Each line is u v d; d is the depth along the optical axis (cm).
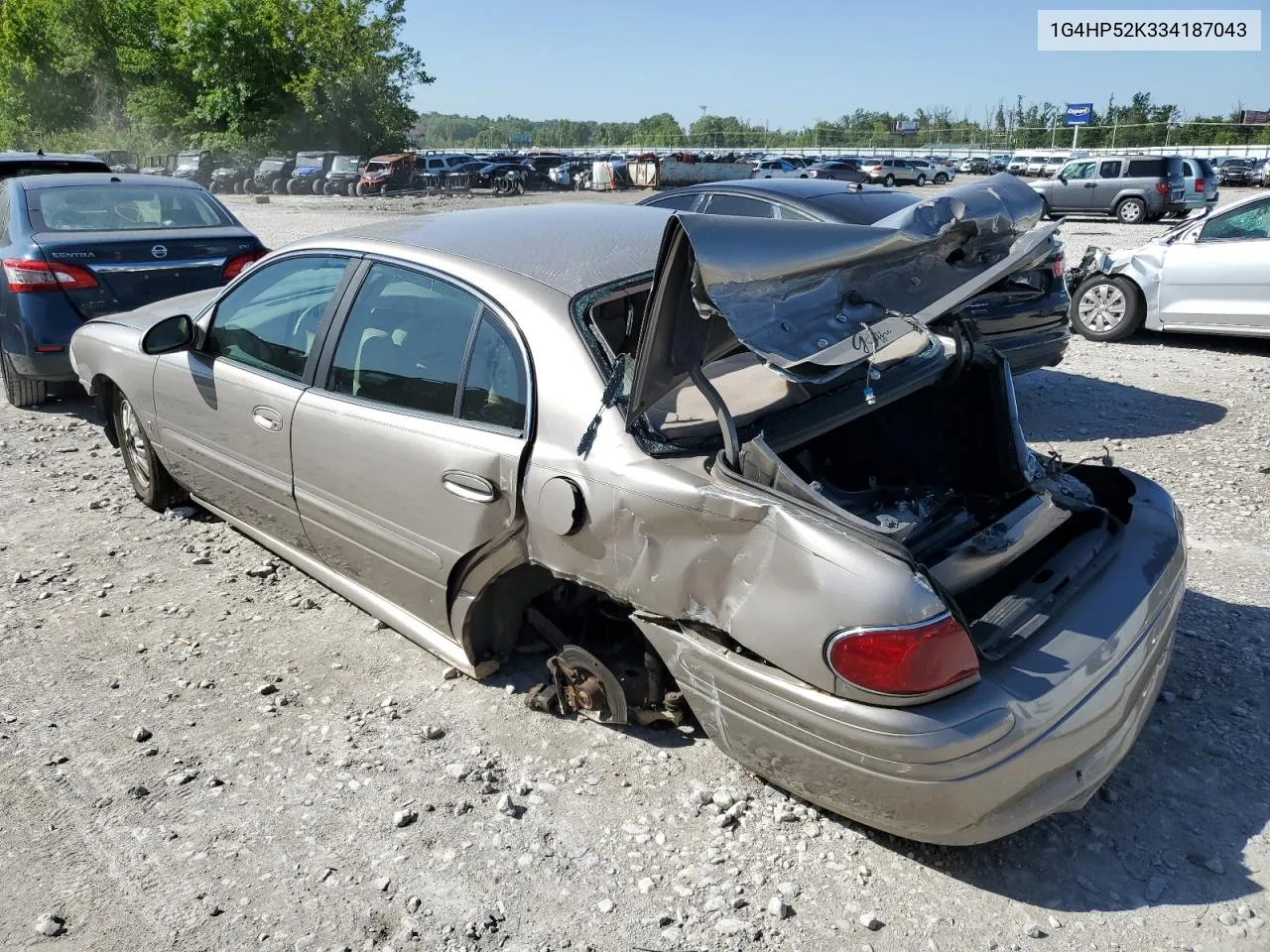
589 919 251
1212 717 327
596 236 344
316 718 338
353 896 260
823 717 240
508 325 302
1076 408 711
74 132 5819
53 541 486
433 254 336
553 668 326
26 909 258
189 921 254
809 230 242
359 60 5062
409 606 356
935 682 229
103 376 516
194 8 4909
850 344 243
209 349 424
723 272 224
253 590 433
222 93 4969
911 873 264
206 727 334
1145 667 271
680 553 260
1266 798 289
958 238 279
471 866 270
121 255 664
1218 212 877
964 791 231
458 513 310
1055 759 241
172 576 447
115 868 272
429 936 247
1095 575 280
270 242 1859
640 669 324
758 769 269
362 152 5219
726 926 248
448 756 315
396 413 331
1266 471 562
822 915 250
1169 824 280
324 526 374
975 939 243
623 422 273
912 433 337
